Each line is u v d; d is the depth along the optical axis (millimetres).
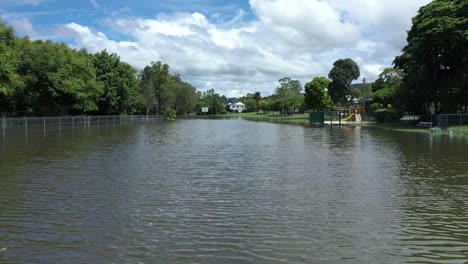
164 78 93812
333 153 17547
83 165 13141
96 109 54344
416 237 5883
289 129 42531
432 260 5016
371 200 8227
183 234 5938
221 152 17766
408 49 48125
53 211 7176
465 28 38469
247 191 9086
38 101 44719
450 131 33375
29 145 20500
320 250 5320
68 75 46438
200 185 9773
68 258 4961
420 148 20016
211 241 5641
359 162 14375
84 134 30625
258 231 6109
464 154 17141
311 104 91625
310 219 6777
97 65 59719
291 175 11359
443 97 43656
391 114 57312
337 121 66250
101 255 5066
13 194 8570
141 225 6371
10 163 13523
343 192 9008
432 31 38938
